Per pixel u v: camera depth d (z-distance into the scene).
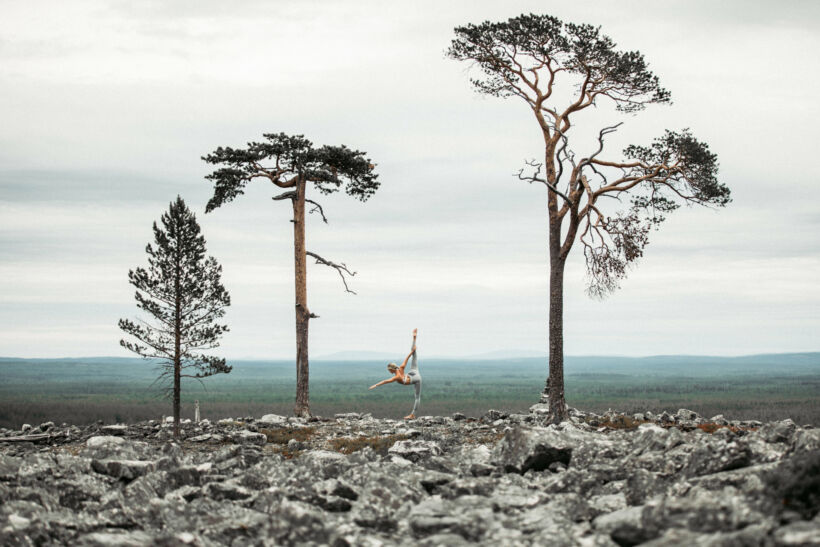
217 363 24.55
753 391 180.25
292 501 12.38
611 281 27.23
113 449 15.85
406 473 14.44
